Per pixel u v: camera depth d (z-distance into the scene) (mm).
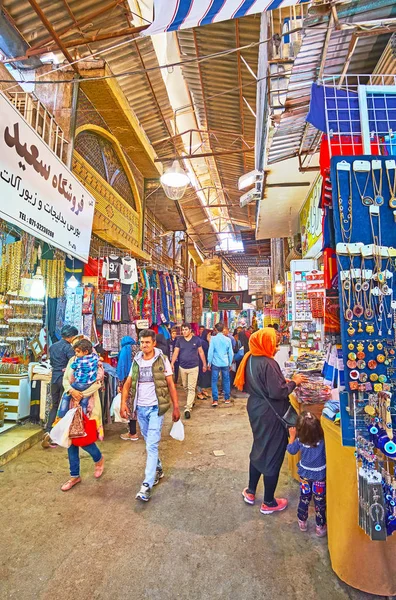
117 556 2520
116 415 4254
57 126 5207
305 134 4113
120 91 6551
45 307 5613
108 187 7395
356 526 2213
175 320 10258
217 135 8906
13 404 5078
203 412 6691
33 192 4027
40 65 4793
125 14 4785
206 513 3105
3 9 4246
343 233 2174
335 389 2758
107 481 3703
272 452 3049
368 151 2410
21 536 2740
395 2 2400
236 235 19891
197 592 2188
